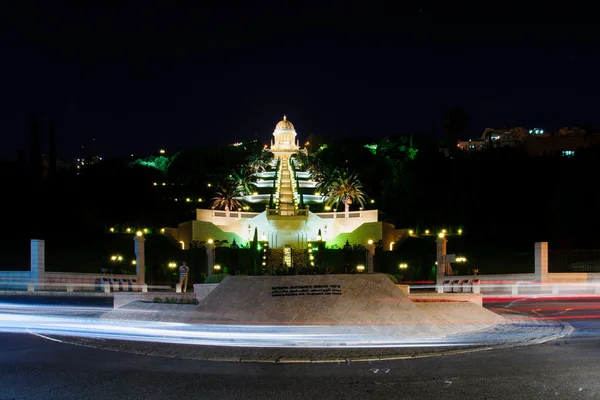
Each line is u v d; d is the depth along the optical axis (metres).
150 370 13.41
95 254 72.62
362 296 19.72
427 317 19.41
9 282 42.06
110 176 111.94
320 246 75.94
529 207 89.25
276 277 20.39
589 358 14.73
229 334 17.75
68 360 14.47
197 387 11.97
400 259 73.69
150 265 67.44
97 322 21.02
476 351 15.62
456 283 39.78
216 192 102.88
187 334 17.83
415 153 148.12
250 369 13.52
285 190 123.44
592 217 71.81
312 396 11.32
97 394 11.48
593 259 53.31
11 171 100.19
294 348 15.80
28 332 18.75
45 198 94.88
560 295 38.75
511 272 55.84
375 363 14.14
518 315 24.73
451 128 163.50
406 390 11.76
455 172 101.12
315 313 19.05
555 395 11.38
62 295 37.06
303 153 163.62
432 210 97.56
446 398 11.20
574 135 149.38
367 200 113.94
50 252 71.75
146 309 21.59
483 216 91.81
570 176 76.44
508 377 12.77
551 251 54.44
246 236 93.62
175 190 116.50
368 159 141.50
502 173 95.50
